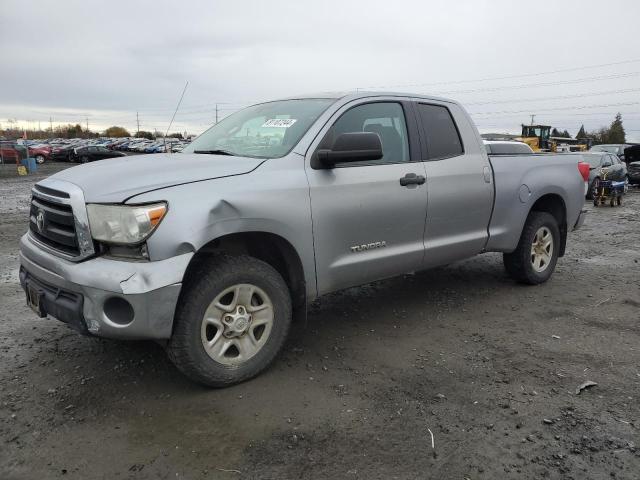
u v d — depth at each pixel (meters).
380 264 4.16
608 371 3.71
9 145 36.72
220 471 2.60
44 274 3.29
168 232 3.00
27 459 2.67
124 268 2.97
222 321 3.32
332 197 3.77
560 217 6.03
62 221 3.26
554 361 3.87
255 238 3.62
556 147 35.88
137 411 3.13
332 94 4.30
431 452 2.75
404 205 4.24
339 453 2.74
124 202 3.00
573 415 3.11
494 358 3.92
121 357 3.86
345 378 3.58
